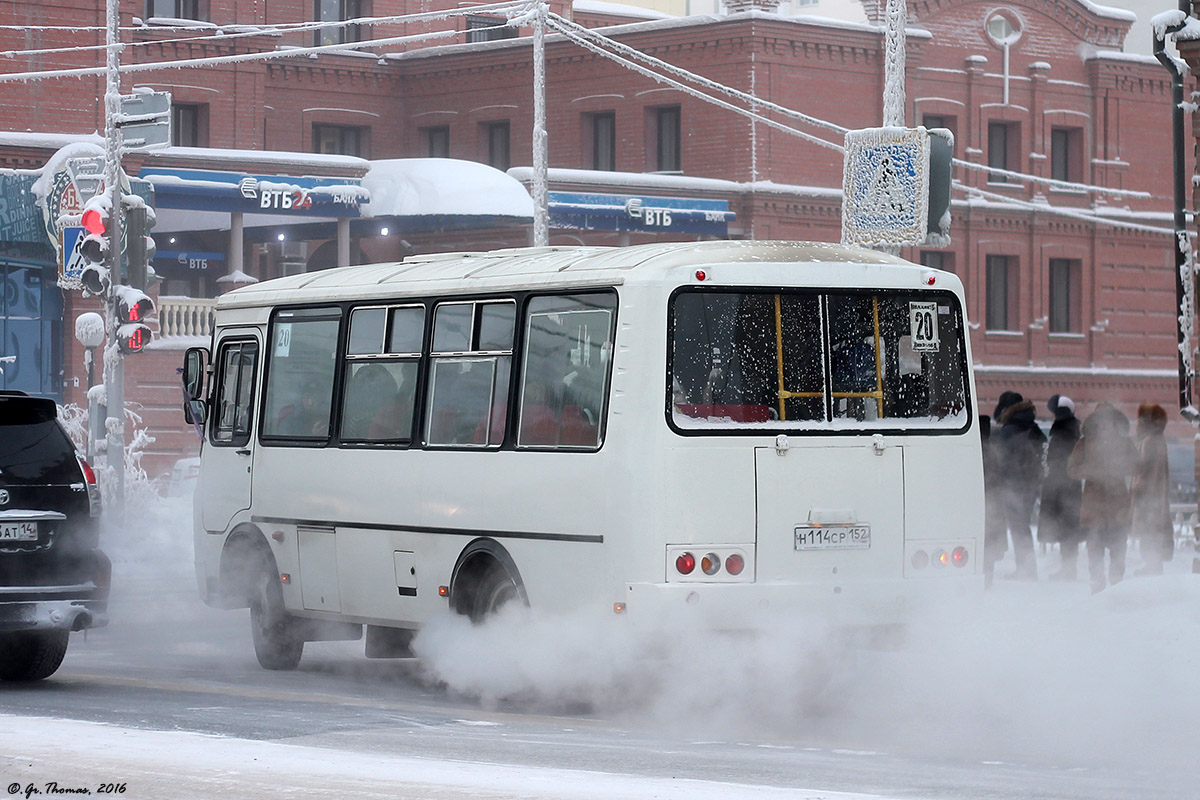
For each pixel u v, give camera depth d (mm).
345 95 141250
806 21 127125
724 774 25250
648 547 31609
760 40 125812
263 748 27125
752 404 32531
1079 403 142375
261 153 113312
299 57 138125
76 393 106125
